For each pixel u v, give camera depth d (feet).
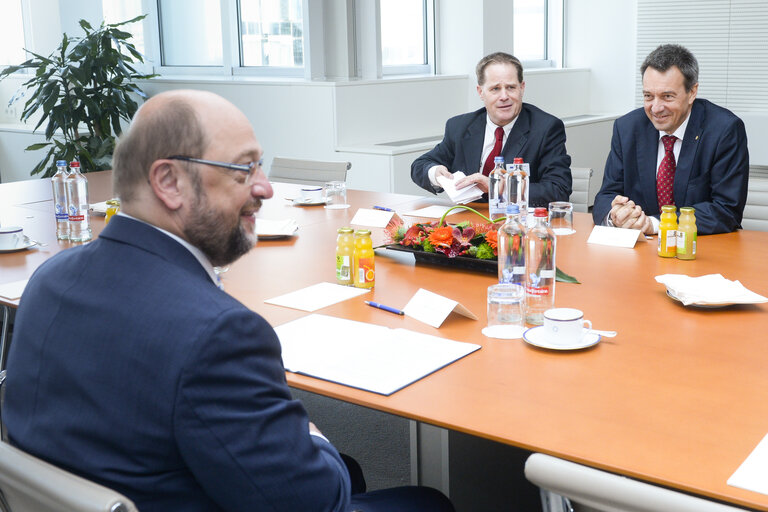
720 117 10.30
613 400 5.28
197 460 3.85
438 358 6.08
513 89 12.16
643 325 6.73
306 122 19.58
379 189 18.79
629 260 8.75
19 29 23.93
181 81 21.79
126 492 3.95
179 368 3.79
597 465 4.45
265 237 10.07
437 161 13.00
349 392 5.55
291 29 21.30
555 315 6.30
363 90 19.47
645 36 24.72
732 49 23.09
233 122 4.33
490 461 7.44
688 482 4.21
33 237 10.41
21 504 4.08
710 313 6.99
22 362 4.24
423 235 8.80
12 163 23.72
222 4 22.07
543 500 4.01
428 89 21.24
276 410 4.03
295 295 7.79
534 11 26.27
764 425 4.86
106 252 4.22
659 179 10.82
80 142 20.65
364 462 9.81
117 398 3.90
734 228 10.04
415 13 22.40
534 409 5.18
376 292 7.84
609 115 25.57
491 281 8.16
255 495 3.95
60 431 4.01
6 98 24.47
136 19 20.74
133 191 4.26
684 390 5.40
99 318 4.01
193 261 4.28
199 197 4.25
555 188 11.87
